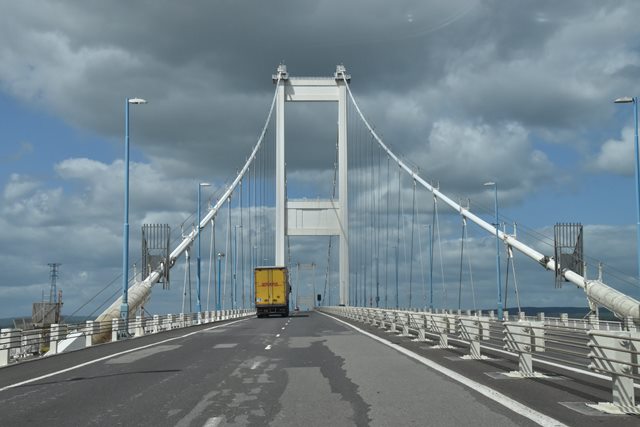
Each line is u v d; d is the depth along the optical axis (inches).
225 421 413.7
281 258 3855.8
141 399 508.7
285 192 3912.4
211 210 2859.3
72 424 412.5
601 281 1951.3
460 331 852.0
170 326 1798.7
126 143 1457.9
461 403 464.4
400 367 707.4
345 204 3919.8
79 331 1123.3
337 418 419.2
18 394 557.6
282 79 3941.9
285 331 1536.7
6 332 872.3
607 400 463.8
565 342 512.1
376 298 3218.5
